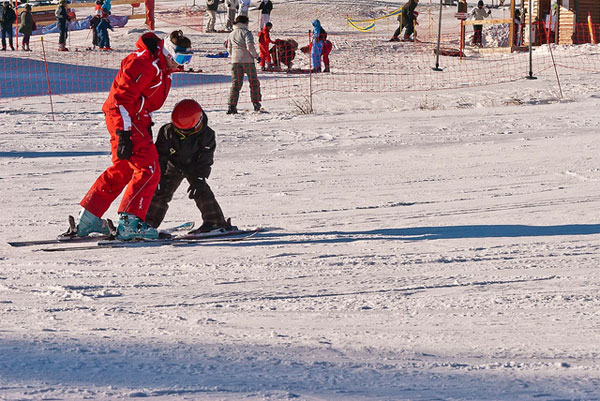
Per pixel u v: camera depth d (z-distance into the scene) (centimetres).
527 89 3303
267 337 590
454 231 1055
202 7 8131
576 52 4656
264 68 4531
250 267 876
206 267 881
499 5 7725
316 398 431
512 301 712
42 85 3838
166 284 805
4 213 1273
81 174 1697
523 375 486
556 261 874
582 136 1973
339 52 5312
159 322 644
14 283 816
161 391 437
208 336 590
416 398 435
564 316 660
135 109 991
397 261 891
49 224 1182
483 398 436
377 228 1089
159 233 1048
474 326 631
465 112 2661
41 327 618
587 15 5381
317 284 792
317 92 3509
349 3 7912
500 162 1659
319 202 1309
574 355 542
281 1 7962
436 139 2061
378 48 5469
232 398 427
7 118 2745
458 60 4831
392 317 664
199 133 1031
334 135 2214
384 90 3547
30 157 1938
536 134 2061
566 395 443
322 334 604
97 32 5422
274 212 1232
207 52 5262
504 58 4766
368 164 1719
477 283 785
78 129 2488
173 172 1042
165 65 998
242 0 6341
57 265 907
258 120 2642
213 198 1063
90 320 650
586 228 1048
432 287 771
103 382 455
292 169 1689
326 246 984
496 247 952
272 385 454
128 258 941
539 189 1357
